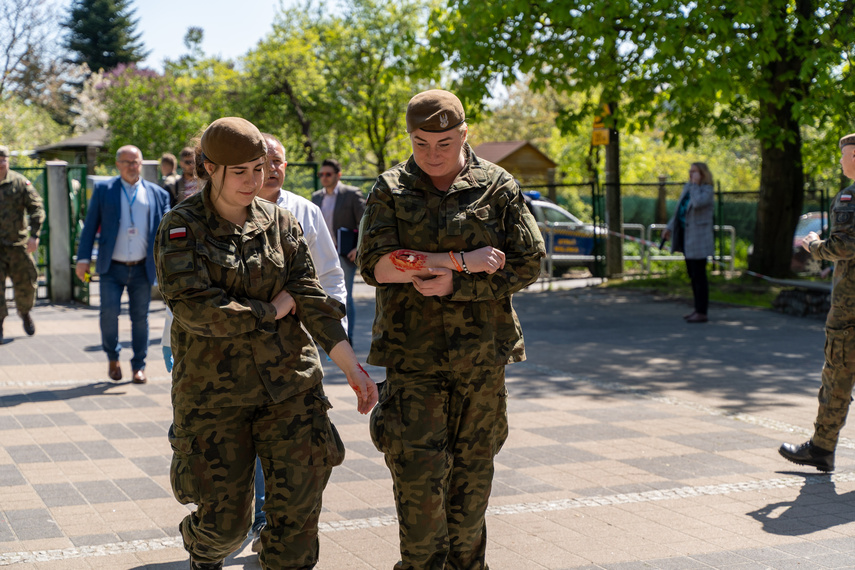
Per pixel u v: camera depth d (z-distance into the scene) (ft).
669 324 40.06
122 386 25.35
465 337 10.28
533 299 50.19
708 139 125.29
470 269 10.00
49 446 18.85
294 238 10.05
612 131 58.44
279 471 9.61
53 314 41.86
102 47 233.76
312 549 9.82
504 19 49.83
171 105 113.50
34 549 13.05
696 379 27.37
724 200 67.97
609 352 32.63
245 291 9.59
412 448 10.14
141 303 25.54
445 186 10.52
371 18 115.85
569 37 49.90
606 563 12.72
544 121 183.11
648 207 68.90
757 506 15.30
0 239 32.63
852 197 16.38
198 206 9.59
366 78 118.32
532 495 15.90
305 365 9.85
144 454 18.30
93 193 25.25
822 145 54.44
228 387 9.44
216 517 9.55
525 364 30.14
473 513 10.69
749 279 55.16
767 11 44.32
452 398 10.44
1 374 26.89
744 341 35.12
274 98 124.06
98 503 15.20
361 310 44.65
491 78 51.60
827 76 44.09
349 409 22.85
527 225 10.50
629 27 48.42
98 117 171.73
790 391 25.52
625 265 66.59
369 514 14.80
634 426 21.25
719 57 45.62
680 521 14.52
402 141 120.16
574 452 18.83
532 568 12.54
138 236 25.22
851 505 15.37
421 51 53.88
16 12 114.83
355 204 29.22
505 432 10.90
